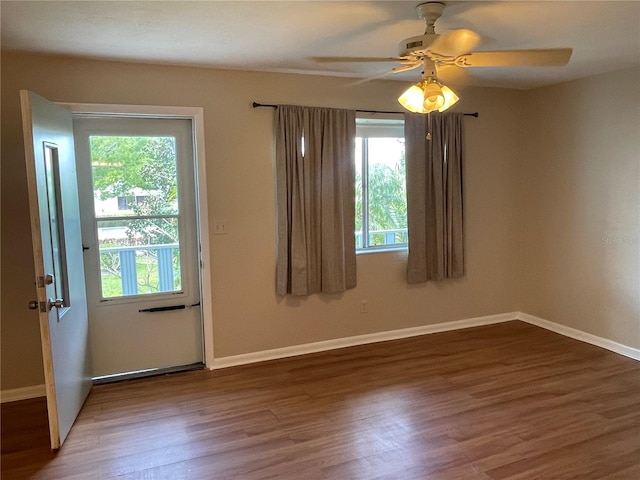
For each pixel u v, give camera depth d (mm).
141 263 3855
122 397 3457
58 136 2998
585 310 4516
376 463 2617
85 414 3205
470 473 2518
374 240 4660
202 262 3877
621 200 4109
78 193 3566
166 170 3846
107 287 3771
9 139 3266
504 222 5051
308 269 4152
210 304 3930
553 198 4750
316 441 2844
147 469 2594
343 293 4406
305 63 3611
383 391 3508
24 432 2990
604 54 3480
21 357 3428
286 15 2535
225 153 3850
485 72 4074
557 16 2637
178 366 4020
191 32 2811
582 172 4430
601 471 2525
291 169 4008
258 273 4066
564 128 4566
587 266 4461
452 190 4637
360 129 4445
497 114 4863
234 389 3576
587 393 3434
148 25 2668
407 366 3975
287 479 2484
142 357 3926
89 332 3629
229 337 4027
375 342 4570
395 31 2840
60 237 2996
